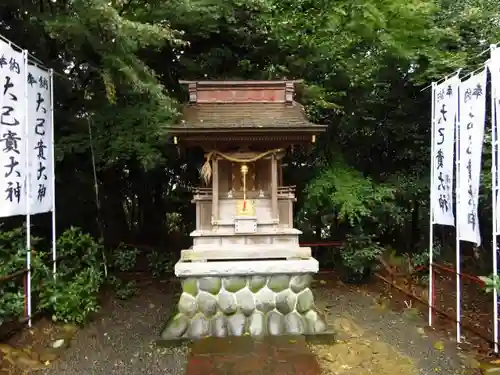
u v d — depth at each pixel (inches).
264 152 254.2
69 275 272.2
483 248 340.5
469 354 212.8
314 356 209.2
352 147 402.9
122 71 266.2
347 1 323.9
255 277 242.8
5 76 217.6
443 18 354.9
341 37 329.1
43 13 276.4
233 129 230.4
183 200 453.4
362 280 364.8
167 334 230.2
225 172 261.9
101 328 256.8
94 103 326.6
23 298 226.5
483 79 204.4
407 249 395.5
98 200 357.7
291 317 239.0
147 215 468.8
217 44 382.9
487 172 271.1
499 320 245.0
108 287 327.9
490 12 331.3
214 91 270.5
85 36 260.4
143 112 312.8
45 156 257.1
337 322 265.3
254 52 377.1
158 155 315.3
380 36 325.1
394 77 363.3
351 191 339.0
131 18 306.5
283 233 253.8
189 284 240.1
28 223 235.9
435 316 271.3
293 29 336.8
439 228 386.0
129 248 407.2
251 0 326.3
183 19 327.9
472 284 327.0
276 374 189.5
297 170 377.1
